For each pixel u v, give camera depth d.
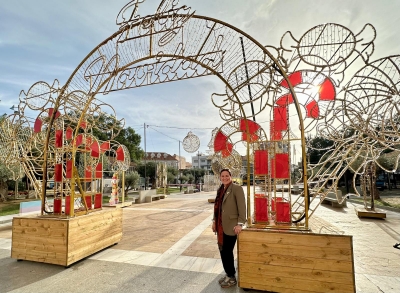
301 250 2.69
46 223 3.68
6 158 5.82
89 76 4.27
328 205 10.78
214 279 3.10
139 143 23.95
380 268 3.48
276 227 2.98
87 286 2.92
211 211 9.09
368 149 4.98
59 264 3.50
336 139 4.59
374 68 3.31
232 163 7.98
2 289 2.87
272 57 3.21
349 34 3.16
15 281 3.08
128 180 16.34
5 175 11.61
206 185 22.61
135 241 4.88
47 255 3.60
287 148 3.22
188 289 2.83
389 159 12.77
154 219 7.48
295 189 16.58
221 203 3.04
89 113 5.32
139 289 2.83
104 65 4.18
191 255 4.01
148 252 4.17
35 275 3.26
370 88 3.65
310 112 3.65
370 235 5.42
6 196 14.00
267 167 3.29
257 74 3.39
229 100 3.57
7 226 6.83
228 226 2.95
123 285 2.94
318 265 2.62
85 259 3.83
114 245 4.61
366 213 7.56
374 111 3.90
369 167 8.16
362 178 8.45
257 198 3.26
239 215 2.88
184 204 11.55
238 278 2.84
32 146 5.75
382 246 4.57
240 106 3.36
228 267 2.94
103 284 2.97
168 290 2.80
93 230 4.05
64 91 4.41
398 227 6.26
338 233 2.75
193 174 42.38
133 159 23.14
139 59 3.95
